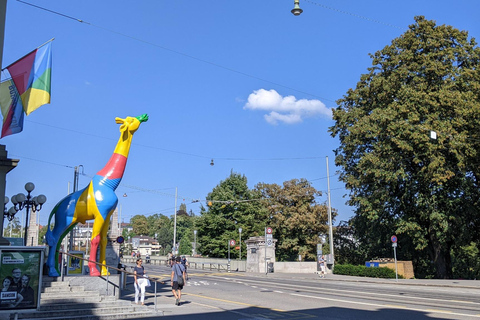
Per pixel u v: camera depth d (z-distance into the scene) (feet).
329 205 140.36
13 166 55.47
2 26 46.03
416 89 111.65
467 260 153.48
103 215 57.67
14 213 84.89
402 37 119.03
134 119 62.28
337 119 135.23
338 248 176.65
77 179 106.93
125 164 61.16
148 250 440.86
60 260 61.05
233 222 202.80
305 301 59.41
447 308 49.85
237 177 211.41
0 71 45.47
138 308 50.29
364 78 128.67
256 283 96.17
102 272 58.59
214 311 50.39
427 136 102.32
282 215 190.39
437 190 110.73
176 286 56.75
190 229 346.74
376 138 119.24
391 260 124.26
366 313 46.65
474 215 115.44
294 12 43.52
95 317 45.44
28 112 47.67
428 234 122.11
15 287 36.76
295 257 191.21
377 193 116.67
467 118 106.32
